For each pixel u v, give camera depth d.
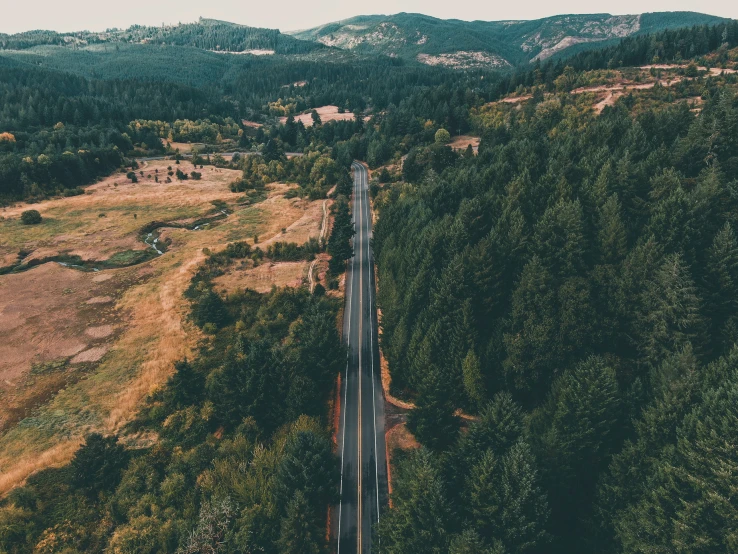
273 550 44.16
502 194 86.12
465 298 66.25
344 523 49.28
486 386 60.44
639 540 36.09
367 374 73.62
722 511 33.41
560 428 45.84
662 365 46.06
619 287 56.59
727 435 35.12
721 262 51.84
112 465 53.66
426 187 113.25
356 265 111.81
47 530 46.47
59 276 109.56
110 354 80.75
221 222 146.50
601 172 71.31
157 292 101.56
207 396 67.69
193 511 47.81
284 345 77.50
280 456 52.75
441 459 45.03
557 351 55.94
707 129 72.50
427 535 38.34
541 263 64.75
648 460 40.34
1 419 65.50
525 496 37.50
